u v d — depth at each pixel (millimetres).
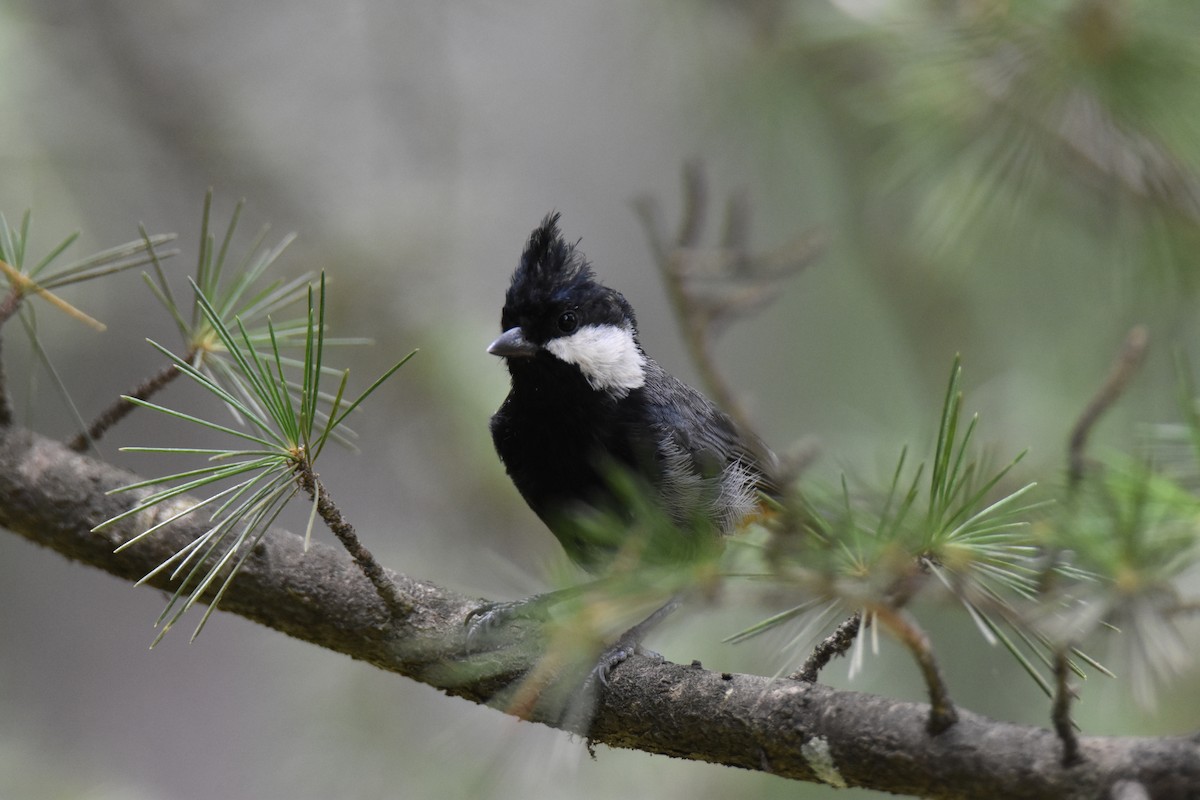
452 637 6418
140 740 19062
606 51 13570
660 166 19078
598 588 4316
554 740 6727
